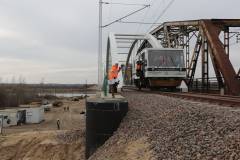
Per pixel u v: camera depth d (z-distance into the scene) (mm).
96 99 19234
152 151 11445
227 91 31156
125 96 27266
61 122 70062
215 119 11773
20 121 69438
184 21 41938
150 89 34125
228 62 32594
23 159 26891
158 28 50312
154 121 14797
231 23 36375
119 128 17625
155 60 32406
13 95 130000
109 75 25938
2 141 30375
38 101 140750
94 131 18219
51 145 26328
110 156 14070
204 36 36812
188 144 10312
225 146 9039
